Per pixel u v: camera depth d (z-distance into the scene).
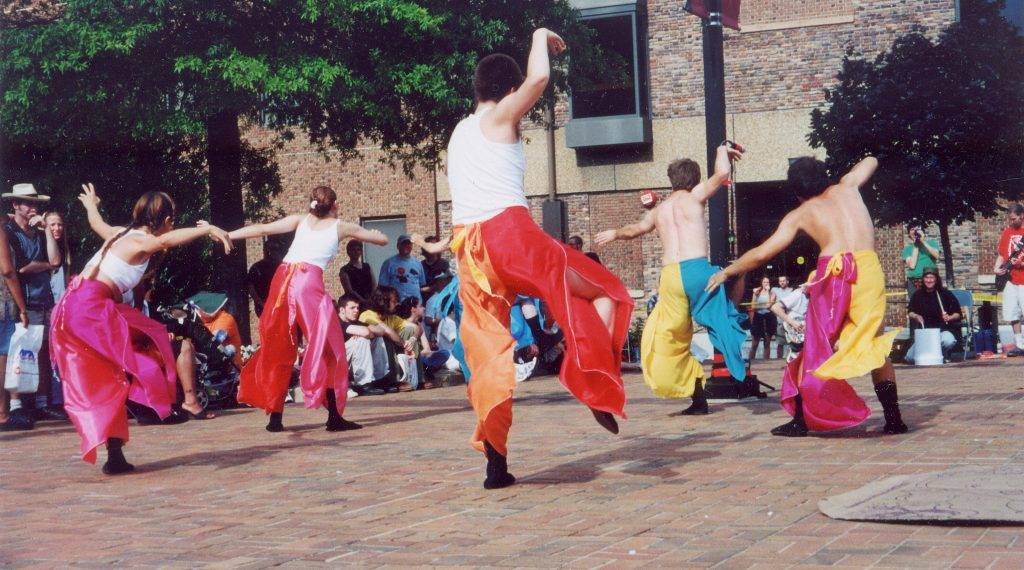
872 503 4.59
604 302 5.61
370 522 4.84
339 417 8.88
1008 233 17.05
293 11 15.25
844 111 18.50
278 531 4.70
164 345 7.03
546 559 3.99
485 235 5.50
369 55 15.91
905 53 18.30
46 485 6.32
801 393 6.95
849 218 6.93
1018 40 17.97
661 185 25.36
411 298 13.95
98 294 6.84
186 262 19.36
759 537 4.20
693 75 25.09
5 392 9.99
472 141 5.59
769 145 24.61
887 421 6.99
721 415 8.66
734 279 8.77
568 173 25.89
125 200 18.25
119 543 4.57
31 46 14.87
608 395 5.42
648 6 25.34
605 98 25.45
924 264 17.83
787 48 24.50
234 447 7.93
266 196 21.81
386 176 26.97
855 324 6.84
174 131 15.77
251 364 9.00
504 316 5.68
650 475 5.79
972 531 4.10
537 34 5.55
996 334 18.77
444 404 11.15
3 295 9.94
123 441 6.80
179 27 15.26
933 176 17.97
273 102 16.47
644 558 3.94
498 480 5.62
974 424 7.24
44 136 16.05
